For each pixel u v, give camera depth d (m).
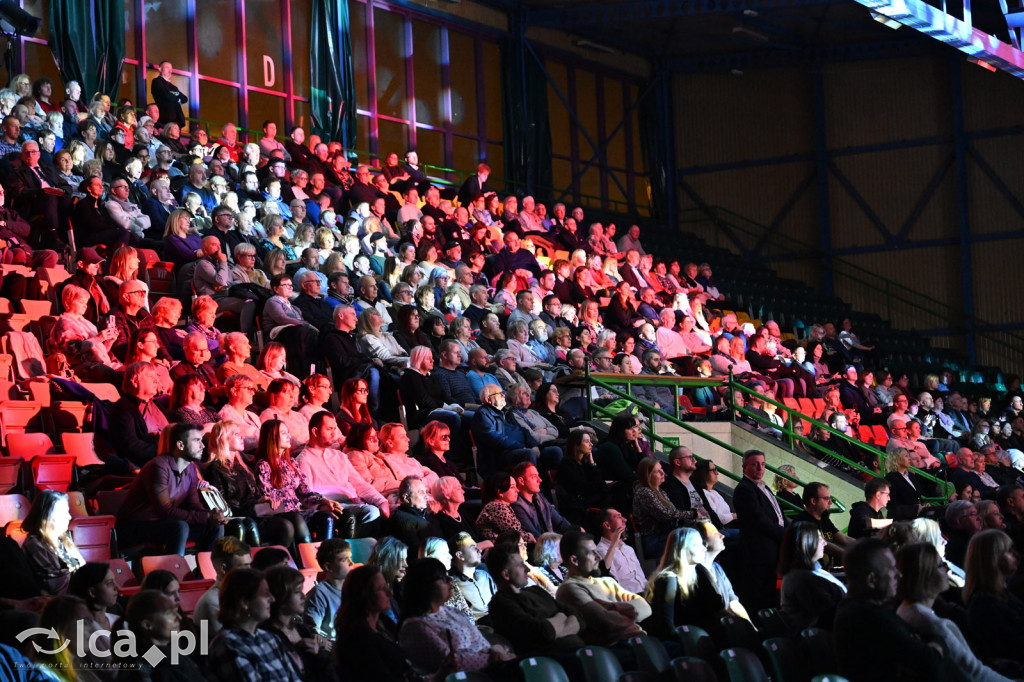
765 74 23.56
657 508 8.76
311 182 15.35
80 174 12.53
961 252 22.17
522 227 18.50
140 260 11.32
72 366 8.94
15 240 10.67
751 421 12.64
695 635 6.01
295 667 5.17
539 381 11.32
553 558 7.72
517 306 13.77
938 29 11.68
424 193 18.02
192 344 9.23
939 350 21.61
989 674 5.16
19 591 5.68
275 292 11.06
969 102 22.22
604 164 22.95
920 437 15.59
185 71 17.47
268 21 18.58
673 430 11.84
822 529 9.58
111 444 7.75
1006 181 21.94
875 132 22.86
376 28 20.00
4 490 7.23
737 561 8.54
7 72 15.33
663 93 23.59
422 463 9.42
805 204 23.27
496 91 21.75
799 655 5.74
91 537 6.68
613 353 13.34
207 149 14.79
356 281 12.57
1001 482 13.77
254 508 7.41
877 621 5.06
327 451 8.29
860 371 18.77
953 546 8.98
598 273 17.09
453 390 10.50
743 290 21.28
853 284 22.91
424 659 5.80
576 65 22.75
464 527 8.28
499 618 6.28
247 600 5.05
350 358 10.38
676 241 22.30
